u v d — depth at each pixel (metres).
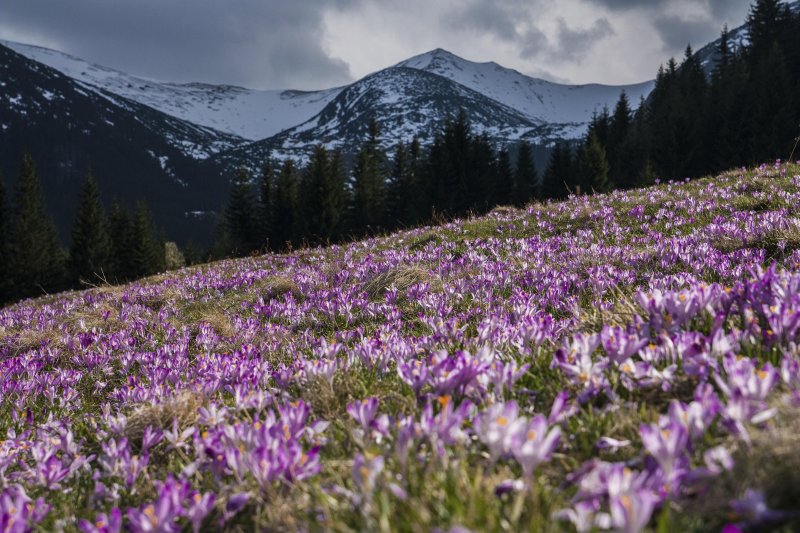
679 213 12.93
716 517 1.84
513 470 2.39
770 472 1.87
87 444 4.70
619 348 3.03
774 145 71.44
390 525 1.91
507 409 2.18
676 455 1.86
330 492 2.30
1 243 91.31
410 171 104.69
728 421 2.10
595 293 6.97
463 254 12.76
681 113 86.12
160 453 3.81
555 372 3.56
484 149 101.31
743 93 80.00
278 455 2.48
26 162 97.81
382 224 106.19
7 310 20.91
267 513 2.45
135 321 11.52
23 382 6.88
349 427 3.13
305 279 12.96
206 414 3.80
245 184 113.75
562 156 100.25
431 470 2.25
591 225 13.97
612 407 2.78
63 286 101.81
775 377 2.25
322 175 103.12
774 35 113.88
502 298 8.04
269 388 4.88
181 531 2.56
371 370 4.57
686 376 2.93
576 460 2.46
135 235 112.12
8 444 4.37
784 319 2.90
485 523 1.86
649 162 82.44
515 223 16.14
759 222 9.27
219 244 141.62
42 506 2.81
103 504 3.13
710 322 3.61
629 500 1.60
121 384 7.46
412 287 9.61
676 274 7.07
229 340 8.93
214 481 2.94
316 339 7.98
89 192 101.69
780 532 1.72
